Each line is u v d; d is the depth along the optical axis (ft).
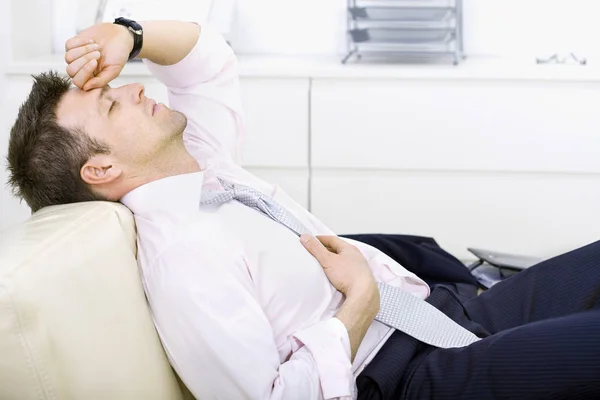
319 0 8.47
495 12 8.38
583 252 4.73
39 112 4.09
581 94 7.32
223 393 3.74
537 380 3.74
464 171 7.63
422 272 5.70
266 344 3.71
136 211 4.07
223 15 7.97
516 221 7.72
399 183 7.70
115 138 4.06
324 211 7.82
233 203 4.28
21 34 7.87
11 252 3.16
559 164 7.51
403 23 7.88
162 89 7.41
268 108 7.55
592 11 8.27
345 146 7.61
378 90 7.44
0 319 2.86
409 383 4.02
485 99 7.40
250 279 3.97
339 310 4.04
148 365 3.54
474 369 3.88
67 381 3.03
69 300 3.14
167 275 3.78
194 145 5.14
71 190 4.12
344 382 3.72
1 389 2.90
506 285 4.91
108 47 4.23
